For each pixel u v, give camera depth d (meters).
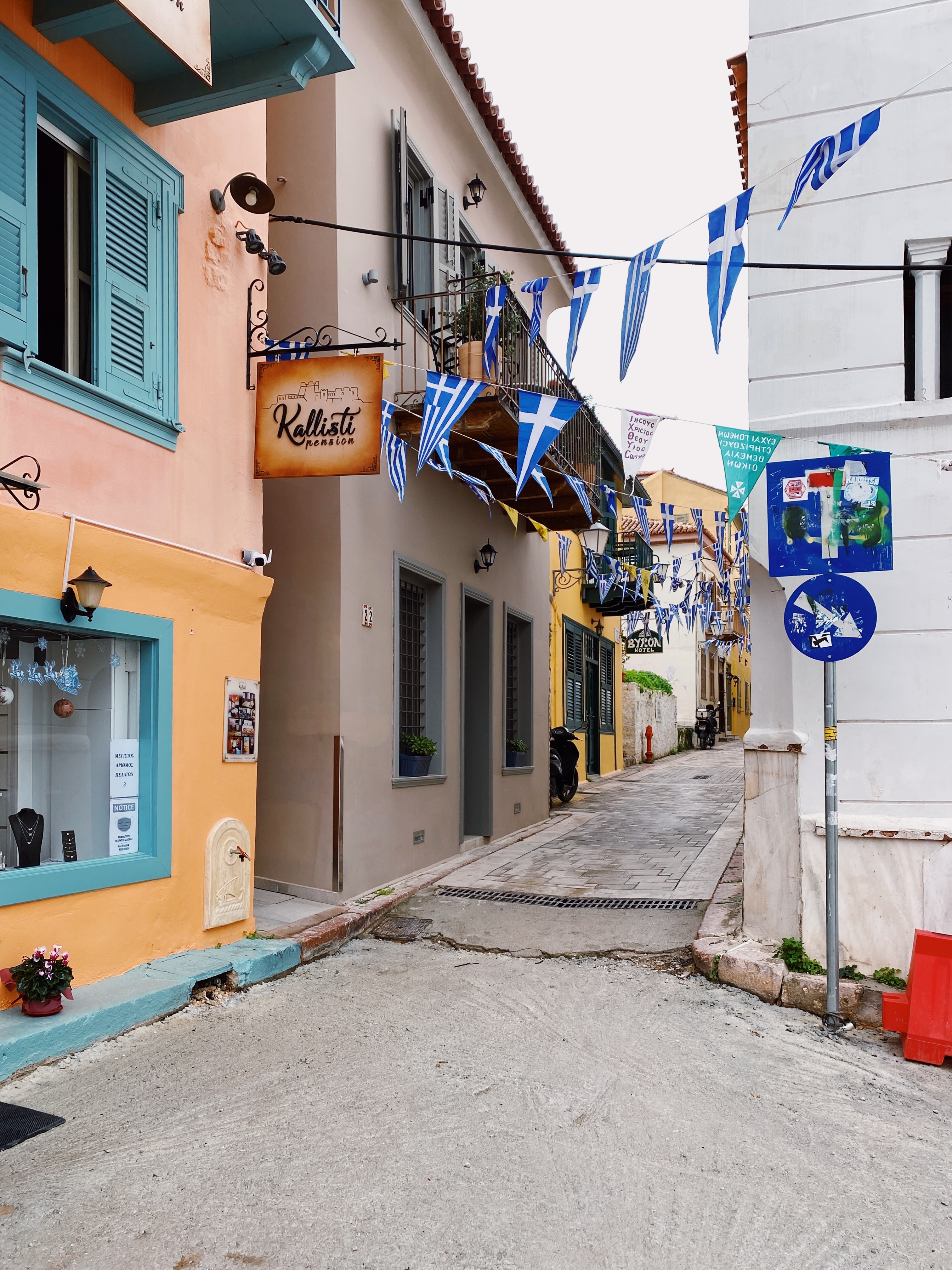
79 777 5.41
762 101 6.46
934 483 5.96
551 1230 3.20
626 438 5.28
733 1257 3.10
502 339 8.83
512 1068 4.65
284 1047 4.85
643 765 23.39
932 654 5.91
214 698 6.25
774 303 6.38
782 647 6.35
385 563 8.68
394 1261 2.99
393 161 9.05
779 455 6.31
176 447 5.93
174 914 5.89
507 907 7.82
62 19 4.89
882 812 5.94
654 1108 4.25
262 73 5.62
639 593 15.24
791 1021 5.55
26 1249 3.01
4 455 4.71
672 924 7.21
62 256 5.33
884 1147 4.01
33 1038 4.44
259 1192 3.39
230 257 6.55
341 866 7.73
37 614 4.90
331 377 6.34
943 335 6.46
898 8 6.18
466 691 11.38
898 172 6.16
